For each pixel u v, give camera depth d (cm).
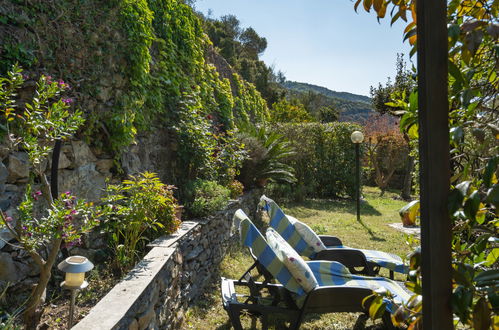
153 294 260
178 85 577
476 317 103
